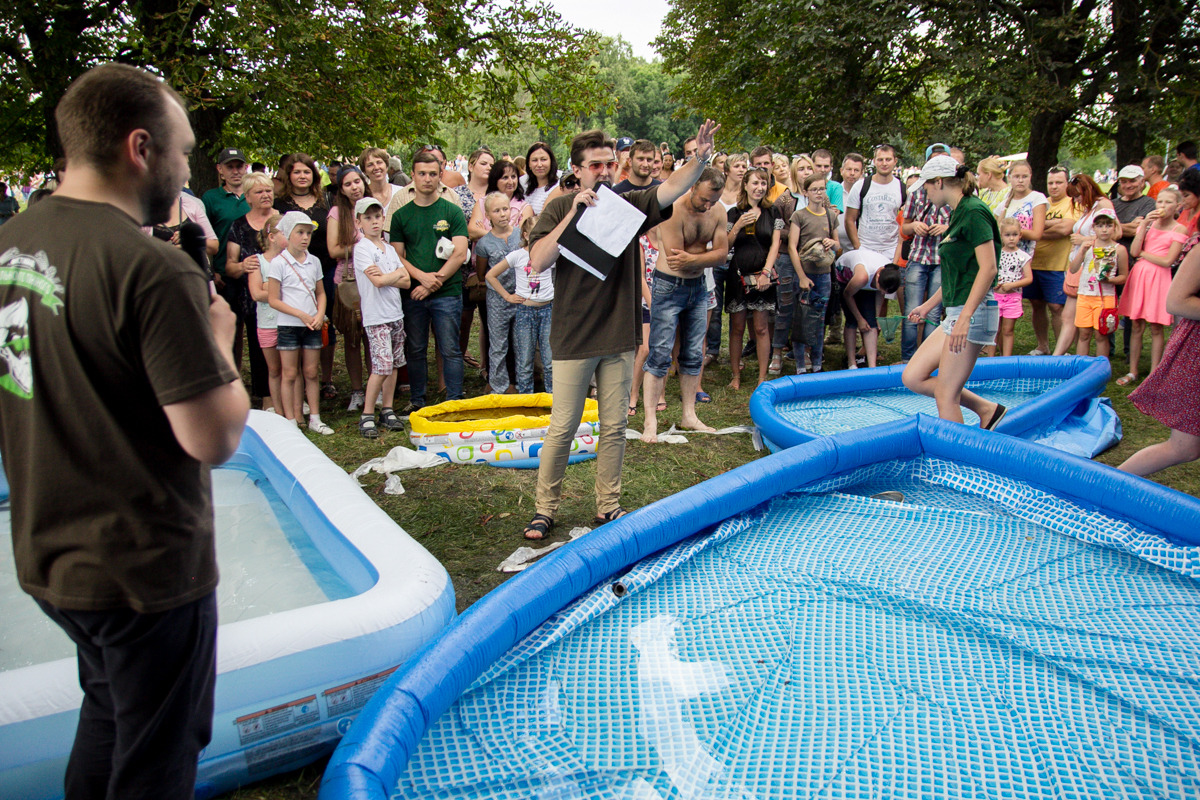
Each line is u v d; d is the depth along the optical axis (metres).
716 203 5.06
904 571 3.20
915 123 19.06
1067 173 7.42
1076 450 4.92
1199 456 3.51
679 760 2.24
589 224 3.40
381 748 2.01
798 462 3.78
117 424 1.35
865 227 7.34
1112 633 2.74
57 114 1.39
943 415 4.57
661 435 5.34
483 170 6.59
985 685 2.53
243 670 2.18
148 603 1.40
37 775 1.99
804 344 6.86
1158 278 6.30
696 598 3.04
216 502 3.95
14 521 1.43
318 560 3.30
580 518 4.05
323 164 9.62
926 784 2.14
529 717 2.41
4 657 2.61
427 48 10.14
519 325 5.84
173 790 1.51
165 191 1.47
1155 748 2.24
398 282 5.31
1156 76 15.03
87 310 1.31
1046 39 15.97
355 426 5.61
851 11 15.81
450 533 3.86
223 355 1.41
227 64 8.11
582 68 11.49
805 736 2.33
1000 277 6.93
